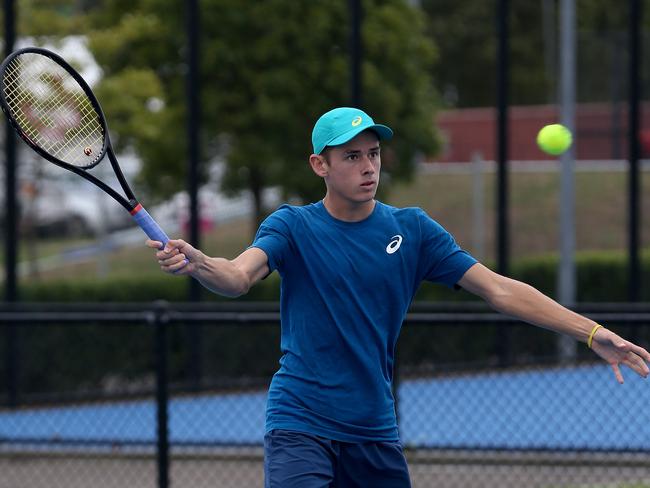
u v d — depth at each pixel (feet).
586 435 83.35
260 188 175.11
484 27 347.97
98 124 42.14
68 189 258.37
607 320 66.64
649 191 227.20
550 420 85.15
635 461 78.84
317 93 159.94
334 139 41.09
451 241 43.39
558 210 226.38
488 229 221.46
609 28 326.24
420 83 164.45
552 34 313.73
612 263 169.27
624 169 242.58
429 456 82.64
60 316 69.51
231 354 110.83
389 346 43.14
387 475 42.98
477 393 92.22
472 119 281.54
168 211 238.89
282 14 156.66
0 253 219.61
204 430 91.66
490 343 107.24
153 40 161.79
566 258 153.38
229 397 95.81
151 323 68.85
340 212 42.50
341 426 42.01
